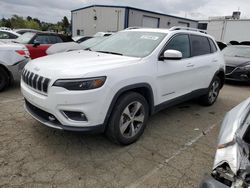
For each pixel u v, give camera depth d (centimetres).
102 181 270
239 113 224
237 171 158
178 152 342
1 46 562
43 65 325
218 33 2425
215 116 503
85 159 309
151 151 340
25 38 841
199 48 499
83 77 285
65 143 345
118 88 311
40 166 289
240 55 957
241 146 174
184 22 3297
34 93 316
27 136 358
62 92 284
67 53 405
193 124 451
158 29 448
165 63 388
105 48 432
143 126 367
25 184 258
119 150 336
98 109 295
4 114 436
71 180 269
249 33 2227
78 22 3089
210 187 164
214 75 546
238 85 909
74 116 293
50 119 307
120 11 2597
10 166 285
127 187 264
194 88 486
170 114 499
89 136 369
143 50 387
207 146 366
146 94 367
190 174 293
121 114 324
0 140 342
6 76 579
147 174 288
